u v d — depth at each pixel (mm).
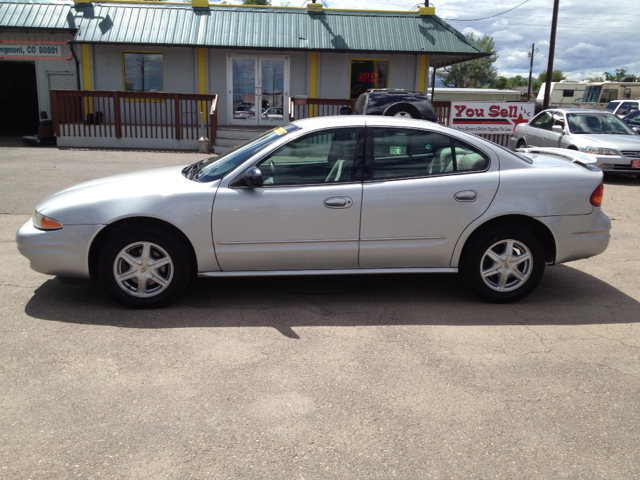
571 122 12648
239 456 2709
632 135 12469
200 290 5090
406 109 11680
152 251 4520
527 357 3814
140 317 4410
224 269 4590
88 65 18125
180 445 2787
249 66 18703
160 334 4090
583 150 11867
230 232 4469
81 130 16594
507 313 4625
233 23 18203
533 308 4750
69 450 2729
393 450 2775
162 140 16406
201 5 18438
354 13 18922
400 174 4613
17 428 2900
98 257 4578
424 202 4555
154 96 16062
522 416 3094
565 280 5559
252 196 4461
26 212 8086
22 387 3303
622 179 12578
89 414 3041
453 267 4738
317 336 4102
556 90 36688
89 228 4410
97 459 2666
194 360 3688
